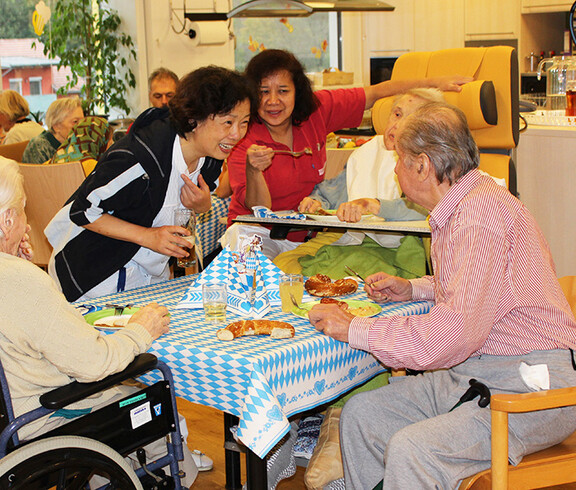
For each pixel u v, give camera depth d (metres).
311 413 2.47
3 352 1.60
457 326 1.65
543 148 3.61
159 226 2.33
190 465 2.33
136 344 1.71
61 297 1.63
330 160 3.54
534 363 1.74
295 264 2.62
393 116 2.56
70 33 5.73
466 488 1.62
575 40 4.06
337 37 6.67
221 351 1.66
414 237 2.46
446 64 3.22
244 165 2.99
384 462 1.72
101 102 5.86
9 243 1.66
